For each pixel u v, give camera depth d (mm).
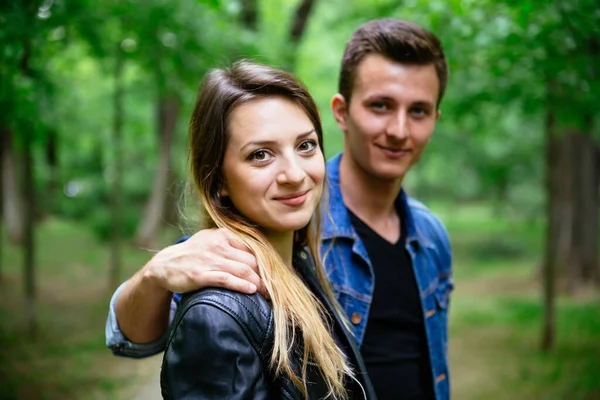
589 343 6781
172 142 13188
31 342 6547
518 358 6359
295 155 1143
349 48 1792
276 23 10164
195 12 4703
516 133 12328
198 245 1114
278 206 1132
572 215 10164
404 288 1797
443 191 25625
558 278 10305
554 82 4387
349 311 1693
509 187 17562
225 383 973
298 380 1056
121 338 1314
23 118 3836
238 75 1166
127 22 4418
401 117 1688
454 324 8094
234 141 1134
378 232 1817
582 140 10008
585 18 3201
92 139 13914
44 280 9977
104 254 12680
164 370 1029
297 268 1373
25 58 3648
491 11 3859
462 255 16031
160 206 13641
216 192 1188
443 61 1798
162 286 1132
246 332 1021
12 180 12977
